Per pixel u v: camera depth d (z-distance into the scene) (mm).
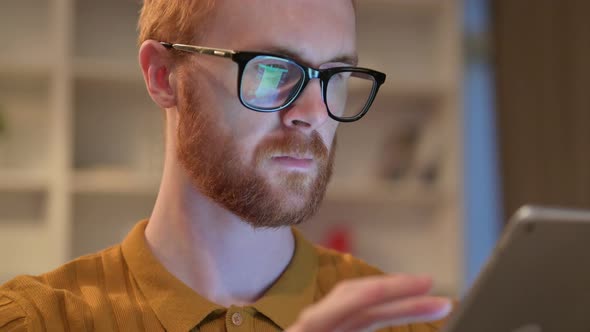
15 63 3330
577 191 3361
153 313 1121
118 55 3605
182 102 1154
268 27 1102
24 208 3559
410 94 3678
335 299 766
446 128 3619
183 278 1151
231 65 1100
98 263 1207
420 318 762
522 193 3602
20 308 1098
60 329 1101
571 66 3400
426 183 3615
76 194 3535
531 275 780
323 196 1140
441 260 3680
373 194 3576
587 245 814
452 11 3639
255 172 1086
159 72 1210
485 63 3869
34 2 3590
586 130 3332
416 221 3803
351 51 1170
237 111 1093
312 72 1102
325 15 1132
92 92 3578
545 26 3516
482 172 3861
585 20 3346
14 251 3531
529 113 3580
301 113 1086
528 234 750
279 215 1091
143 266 1160
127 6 3621
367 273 1303
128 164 3574
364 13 3793
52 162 3486
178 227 1161
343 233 3645
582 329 891
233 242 1145
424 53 3822
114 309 1129
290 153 1088
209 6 1142
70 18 3393
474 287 753
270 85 1083
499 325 799
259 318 1132
